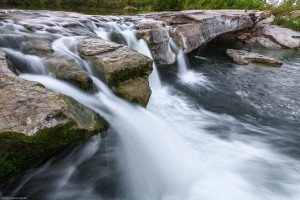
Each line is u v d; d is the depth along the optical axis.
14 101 4.04
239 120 8.39
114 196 5.09
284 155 6.71
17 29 7.95
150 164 5.68
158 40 11.30
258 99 10.20
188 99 9.64
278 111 9.24
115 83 6.58
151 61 7.12
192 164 5.96
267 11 24.95
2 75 4.65
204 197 5.19
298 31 26.06
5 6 18.31
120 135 5.51
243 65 14.60
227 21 18.36
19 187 4.36
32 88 4.43
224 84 11.59
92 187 5.15
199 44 14.81
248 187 5.50
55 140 4.04
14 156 3.93
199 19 15.33
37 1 22.05
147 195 5.22
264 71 13.84
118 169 5.41
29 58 6.39
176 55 12.32
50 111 4.01
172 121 7.79
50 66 6.14
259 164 6.27
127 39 10.60
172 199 5.15
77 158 4.84
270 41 21.97
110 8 28.62
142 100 6.70
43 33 8.12
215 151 6.58
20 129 3.69
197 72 12.89
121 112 6.02
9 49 6.58
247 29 22.59
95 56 6.89
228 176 5.75
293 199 5.29
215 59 15.37
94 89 6.11
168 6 22.36
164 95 9.70
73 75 5.88
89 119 4.71
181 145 6.53
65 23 9.58
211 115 8.57
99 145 5.07
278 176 5.91
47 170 4.59
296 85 12.03
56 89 5.63
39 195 4.67
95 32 10.12
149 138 6.04
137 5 31.75
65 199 4.95
